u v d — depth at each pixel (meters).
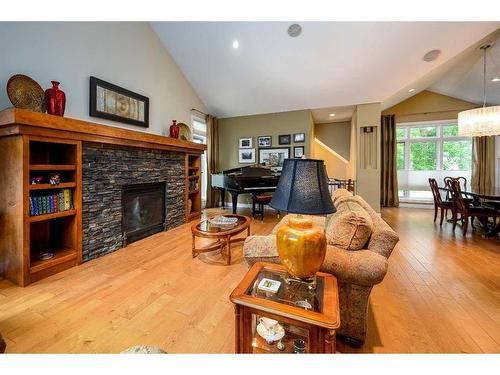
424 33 3.42
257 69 4.59
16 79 2.15
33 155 2.45
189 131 4.97
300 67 4.36
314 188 1.03
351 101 5.16
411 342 1.37
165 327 1.51
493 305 1.75
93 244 2.61
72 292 1.92
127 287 2.00
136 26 3.77
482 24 3.21
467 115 3.75
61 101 2.34
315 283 1.13
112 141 2.73
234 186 4.78
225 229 2.59
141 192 3.36
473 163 5.89
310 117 5.68
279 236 1.08
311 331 0.91
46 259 2.23
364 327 1.31
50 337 1.41
